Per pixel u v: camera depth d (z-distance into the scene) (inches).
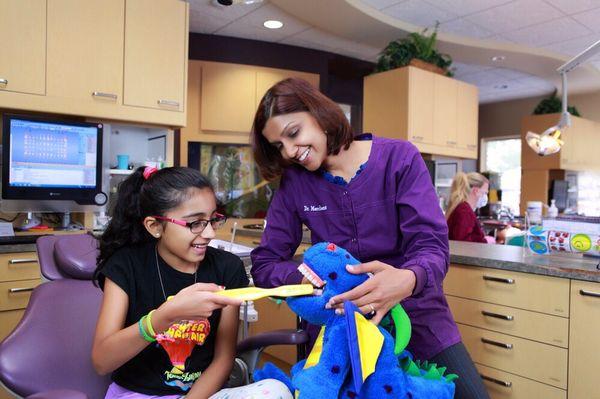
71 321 47.0
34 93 91.9
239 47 173.0
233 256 49.5
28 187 92.7
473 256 77.9
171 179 40.8
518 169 288.7
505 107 289.6
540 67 206.7
